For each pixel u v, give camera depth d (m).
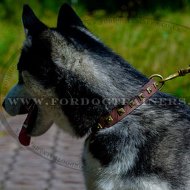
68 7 4.86
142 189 4.31
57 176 7.01
